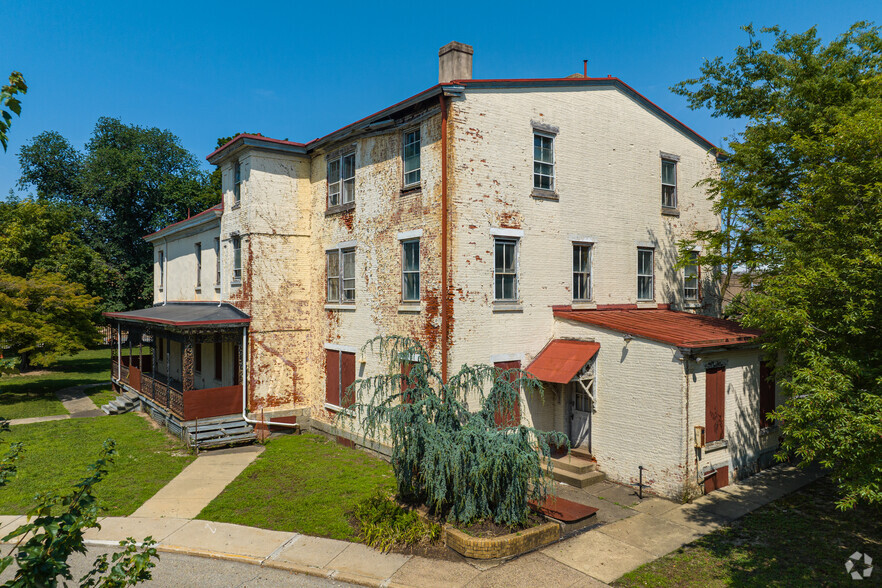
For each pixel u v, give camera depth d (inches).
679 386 435.8
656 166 660.7
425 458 355.9
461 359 492.1
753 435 506.9
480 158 508.7
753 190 546.6
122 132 1945.1
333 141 642.2
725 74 631.8
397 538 354.6
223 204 758.5
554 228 562.3
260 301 666.2
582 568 325.1
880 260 318.7
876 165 344.8
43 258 1301.7
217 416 637.9
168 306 954.1
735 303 503.8
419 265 531.5
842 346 358.9
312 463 539.5
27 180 1825.8
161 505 427.5
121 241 1846.7
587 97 590.6
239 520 397.7
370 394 580.1
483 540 333.4
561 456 521.0
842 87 502.3
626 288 624.4
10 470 176.7
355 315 616.4
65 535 161.0
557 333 554.3
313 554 344.5
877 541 361.1
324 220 676.1
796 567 325.7
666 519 399.2
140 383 818.8
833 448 323.0
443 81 551.2
